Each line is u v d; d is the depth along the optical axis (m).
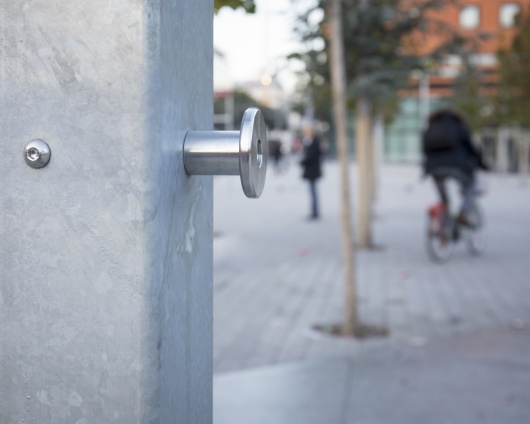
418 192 24.72
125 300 0.79
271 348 5.36
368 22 8.98
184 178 0.91
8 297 0.83
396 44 9.34
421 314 6.52
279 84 6.23
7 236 0.82
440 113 9.66
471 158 9.84
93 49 0.79
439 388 4.21
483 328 5.95
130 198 0.79
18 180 0.81
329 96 9.58
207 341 1.04
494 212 16.98
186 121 0.91
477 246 10.32
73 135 0.80
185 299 0.92
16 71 0.81
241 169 0.89
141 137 0.78
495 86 26.33
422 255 10.22
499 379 4.38
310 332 5.81
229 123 16.84
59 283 0.81
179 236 0.89
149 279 0.79
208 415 1.06
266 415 3.79
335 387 4.25
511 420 3.70
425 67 9.52
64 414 0.82
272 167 44.47
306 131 15.70
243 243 11.65
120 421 0.81
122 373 0.80
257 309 6.75
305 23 7.88
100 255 0.80
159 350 0.81
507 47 26.20
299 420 3.72
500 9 47.06
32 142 0.81
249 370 4.65
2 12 0.81
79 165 0.80
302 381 4.38
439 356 4.93
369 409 3.88
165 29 0.81
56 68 0.80
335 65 5.71
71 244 0.81
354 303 5.70
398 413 3.82
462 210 9.91
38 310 0.82
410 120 53.81
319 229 13.71
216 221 15.20
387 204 19.58
